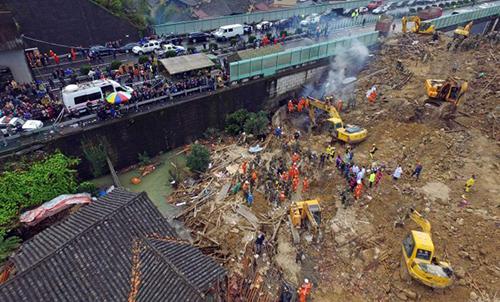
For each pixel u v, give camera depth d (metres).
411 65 45.88
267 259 23.41
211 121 38.75
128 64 41.75
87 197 26.55
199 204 28.53
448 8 77.38
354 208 26.72
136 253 15.31
